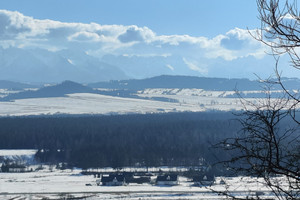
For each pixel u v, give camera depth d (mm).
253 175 6613
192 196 82062
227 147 6680
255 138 6516
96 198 88938
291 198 6363
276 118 6410
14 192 98312
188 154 131375
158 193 92312
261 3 6895
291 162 6469
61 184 112625
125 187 104938
